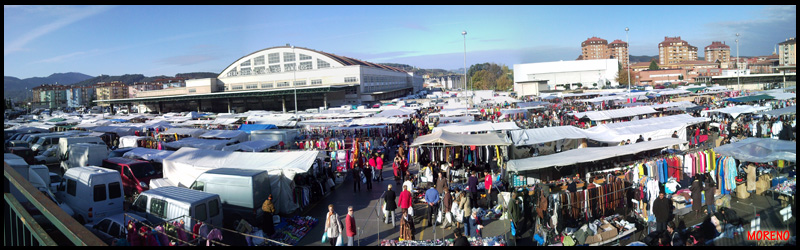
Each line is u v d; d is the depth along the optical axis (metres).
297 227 14.73
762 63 126.06
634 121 28.34
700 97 61.69
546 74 158.38
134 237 10.63
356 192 19.89
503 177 19.12
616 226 12.80
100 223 13.16
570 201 12.98
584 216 13.27
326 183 20.08
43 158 29.61
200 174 16.81
